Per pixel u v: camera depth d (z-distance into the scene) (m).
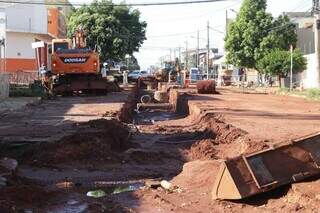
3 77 34.25
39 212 10.29
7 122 21.98
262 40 65.69
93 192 12.39
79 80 39.25
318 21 44.56
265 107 31.50
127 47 75.75
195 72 85.12
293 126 21.19
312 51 70.44
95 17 73.62
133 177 13.99
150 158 16.45
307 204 9.48
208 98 38.88
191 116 30.45
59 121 22.08
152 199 11.30
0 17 59.62
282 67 56.44
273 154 10.83
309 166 10.84
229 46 67.81
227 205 10.41
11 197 10.79
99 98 36.12
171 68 89.62
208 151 17.28
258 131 19.22
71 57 38.81
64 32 93.44
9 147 16.67
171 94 45.75
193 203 10.81
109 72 72.69
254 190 10.42
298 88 54.69
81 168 15.01
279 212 9.62
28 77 50.47
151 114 34.59
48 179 13.67
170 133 22.42
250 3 66.62
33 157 15.68
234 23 68.06
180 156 17.22
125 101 32.69
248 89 61.22
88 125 19.88
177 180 12.89
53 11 81.12
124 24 78.38
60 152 15.76
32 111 26.66
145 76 74.19
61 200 11.35
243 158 10.73
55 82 39.09
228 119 23.75
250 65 67.88
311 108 31.14
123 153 16.77
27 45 58.81
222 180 10.76
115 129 19.28
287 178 10.63
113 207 10.79
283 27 65.81
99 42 72.94
